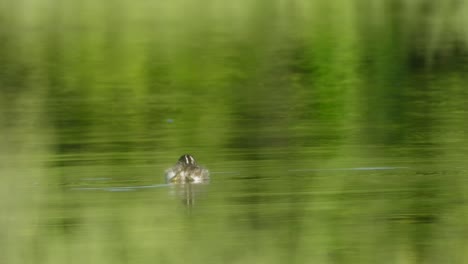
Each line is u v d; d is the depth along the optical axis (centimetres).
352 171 3120
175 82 6097
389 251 2431
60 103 5194
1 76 6406
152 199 2839
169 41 8075
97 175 3144
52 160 3434
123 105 5084
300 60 6888
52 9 10112
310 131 4000
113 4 10400
